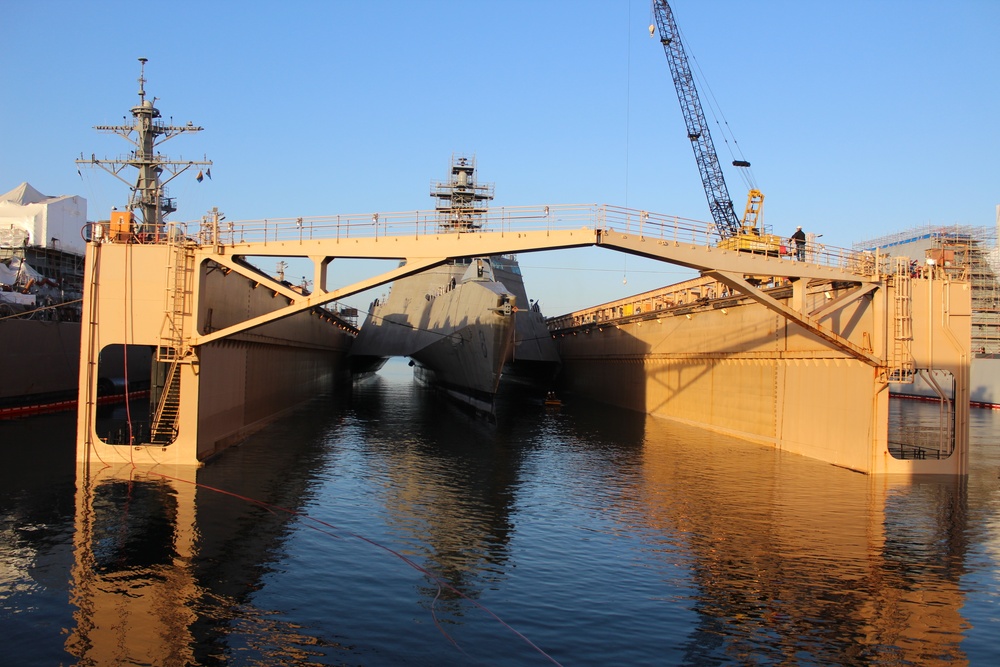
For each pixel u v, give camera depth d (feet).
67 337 130.21
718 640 36.55
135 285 70.23
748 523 57.98
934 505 64.44
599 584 44.11
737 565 47.85
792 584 44.47
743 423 108.99
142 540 50.26
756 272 70.59
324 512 59.26
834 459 84.79
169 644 34.96
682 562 48.34
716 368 119.55
